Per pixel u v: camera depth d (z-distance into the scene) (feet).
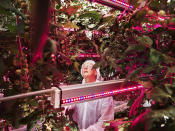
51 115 2.34
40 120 2.31
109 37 2.87
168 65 1.56
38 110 2.23
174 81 1.57
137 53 1.58
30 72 1.93
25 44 1.90
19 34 1.77
